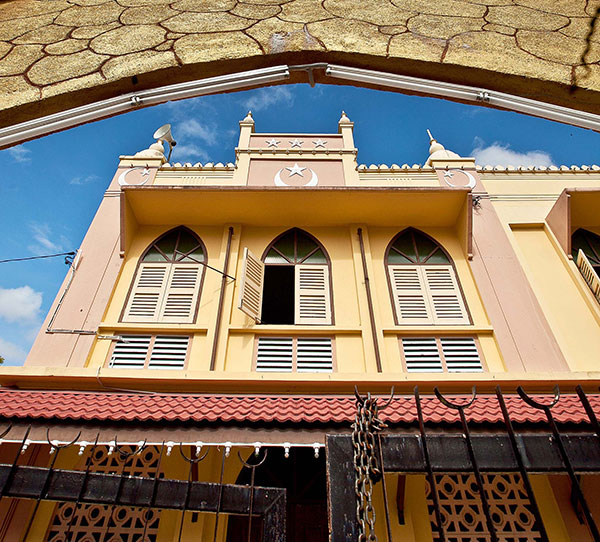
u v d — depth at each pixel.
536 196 8.90
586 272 7.46
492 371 6.46
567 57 2.52
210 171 9.10
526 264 7.77
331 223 8.34
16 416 4.63
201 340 6.79
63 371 5.72
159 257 7.93
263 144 9.67
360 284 7.42
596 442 1.83
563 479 6.00
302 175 8.95
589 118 2.38
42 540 5.42
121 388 5.84
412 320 7.12
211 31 2.81
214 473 6.04
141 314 7.09
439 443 1.85
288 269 10.83
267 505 2.26
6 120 2.34
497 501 5.92
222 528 5.68
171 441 4.50
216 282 7.50
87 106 2.45
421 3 3.16
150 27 2.86
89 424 4.64
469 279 7.62
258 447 4.45
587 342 6.82
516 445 1.80
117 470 6.03
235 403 5.10
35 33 2.79
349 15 3.01
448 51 2.60
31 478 2.32
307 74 2.71
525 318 6.93
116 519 5.70
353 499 1.76
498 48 2.62
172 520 5.67
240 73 2.62
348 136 9.87
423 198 7.95
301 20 2.92
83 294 7.11
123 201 7.80
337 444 1.89
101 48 2.66
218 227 8.32
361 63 2.65
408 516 5.62
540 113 2.48
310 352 6.71
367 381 5.72
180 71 2.54
